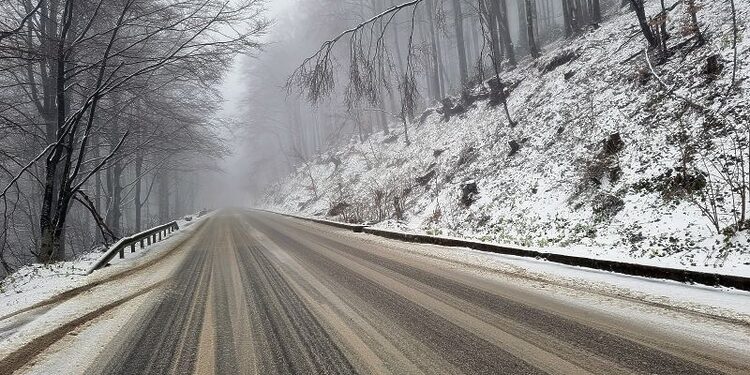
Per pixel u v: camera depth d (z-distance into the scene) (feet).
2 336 14.49
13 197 94.38
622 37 56.85
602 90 48.83
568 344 11.60
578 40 67.51
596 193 35.81
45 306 18.72
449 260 25.76
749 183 24.86
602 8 89.92
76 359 11.98
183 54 46.98
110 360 11.80
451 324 13.76
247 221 81.20
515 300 16.28
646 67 44.45
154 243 47.70
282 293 18.95
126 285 22.40
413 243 34.86
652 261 19.08
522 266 22.56
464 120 79.56
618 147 37.65
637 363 10.18
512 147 54.95
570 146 45.44
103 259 30.14
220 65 50.88
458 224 49.16
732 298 14.75
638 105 41.01
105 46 47.52
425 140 89.92
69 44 43.80
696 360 10.18
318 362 11.14
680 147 29.12
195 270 26.20
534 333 12.57
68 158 40.81
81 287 22.49
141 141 70.33
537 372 9.96
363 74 35.12
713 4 45.62
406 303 16.48
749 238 21.40
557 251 23.41
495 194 49.29
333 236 44.45
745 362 9.93
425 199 64.13
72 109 62.54
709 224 24.72
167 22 45.98
